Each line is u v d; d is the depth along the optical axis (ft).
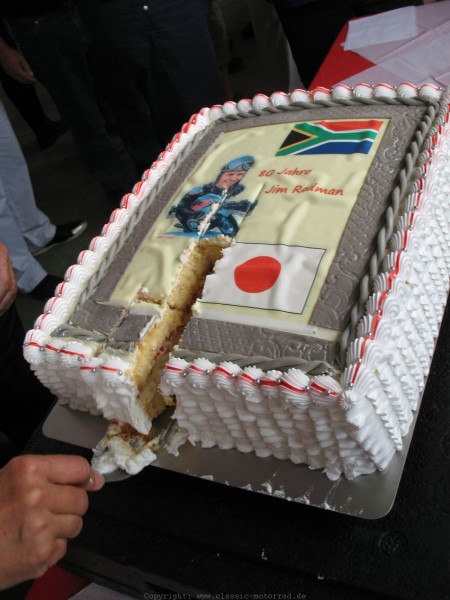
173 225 5.09
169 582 4.20
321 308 3.91
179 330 4.84
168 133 10.77
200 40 9.52
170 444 4.54
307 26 9.25
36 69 10.28
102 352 4.38
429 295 4.39
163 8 8.98
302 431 3.82
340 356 3.61
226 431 4.26
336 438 3.70
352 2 9.16
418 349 4.20
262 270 4.29
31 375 7.43
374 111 5.28
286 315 3.97
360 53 7.84
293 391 3.51
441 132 4.78
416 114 5.07
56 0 9.67
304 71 9.87
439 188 4.60
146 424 4.51
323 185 4.72
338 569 3.81
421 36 7.64
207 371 3.88
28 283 10.65
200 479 4.56
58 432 4.96
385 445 3.83
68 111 10.87
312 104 5.74
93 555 4.48
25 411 7.50
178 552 4.26
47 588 5.14
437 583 3.56
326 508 3.87
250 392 3.70
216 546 4.16
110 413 4.52
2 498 3.45
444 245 4.74
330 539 3.96
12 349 7.15
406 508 3.95
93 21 9.14
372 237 4.19
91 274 5.13
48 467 3.59
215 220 4.90
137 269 4.88
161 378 4.18
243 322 4.10
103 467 4.56
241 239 4.63
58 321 4.78
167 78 9.75
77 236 12.17
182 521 4.35
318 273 4.09
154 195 5.55
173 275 4.66
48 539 3.35
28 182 10.91
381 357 3.58
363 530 3.94
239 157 5.48
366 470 3.93
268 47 11.80
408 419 4.07
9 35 12.02
